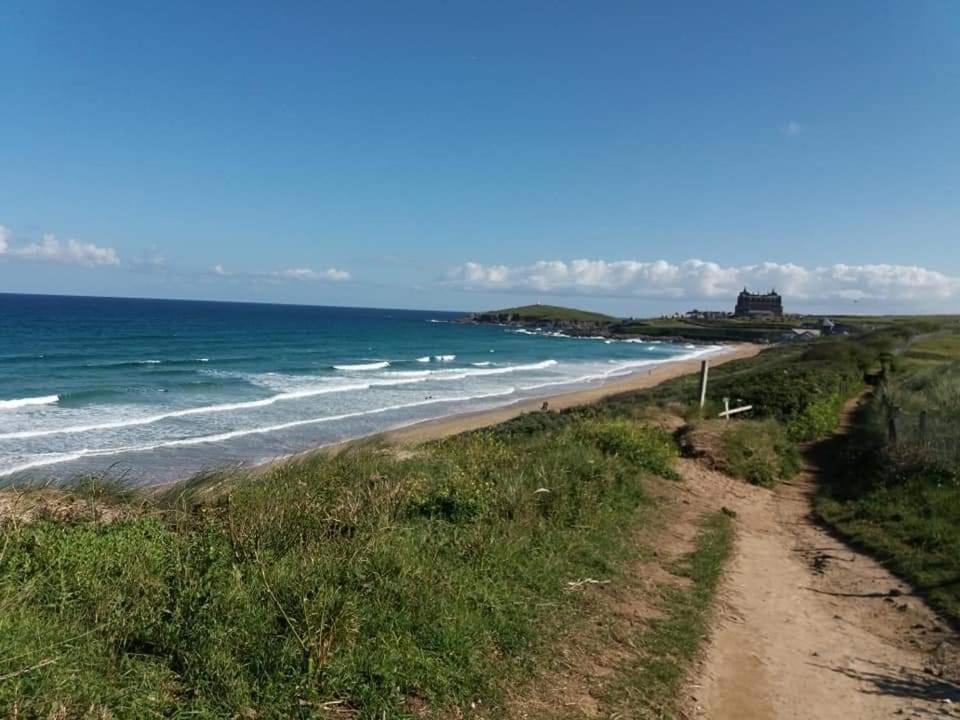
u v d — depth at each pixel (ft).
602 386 156.66
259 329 340.80
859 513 35.17
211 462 69.56
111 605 13.58
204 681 12.07
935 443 40.14
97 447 73.87
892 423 44.11
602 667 16.71
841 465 46.50
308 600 14.57
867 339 133.49
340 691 12.91
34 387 116.06
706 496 38.63
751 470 44.11
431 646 15.12
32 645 11.46
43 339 220.23
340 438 85.10
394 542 19.31
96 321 330.95
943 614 22.29
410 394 132.26
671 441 48.47
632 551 26.03
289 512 20.83
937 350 126.21
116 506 21.49
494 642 16.38
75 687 10.94
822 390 66.33
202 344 232.94
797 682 17.70
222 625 13.38
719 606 22.30
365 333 361.51
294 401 115.96
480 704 14.01
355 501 22.63
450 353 257.75
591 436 42.83
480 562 20.07
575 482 31.01
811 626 21.71
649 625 19.66
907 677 18.35
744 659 18.71
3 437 75.77
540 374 186.80
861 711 16.40
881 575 26.61
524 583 20.01
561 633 17.80
